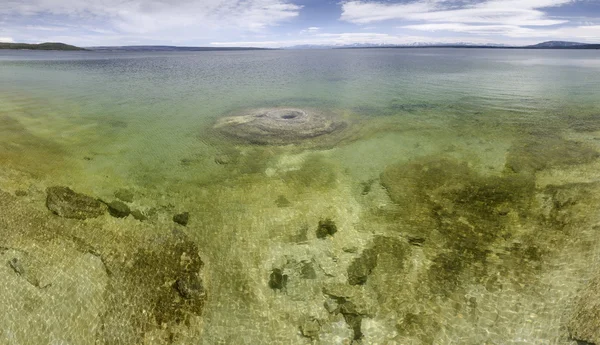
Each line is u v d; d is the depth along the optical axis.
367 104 24.70
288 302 8.04
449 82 35.44
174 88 32.19
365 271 8.73
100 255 9.12
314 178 13.03
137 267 8.82
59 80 36.66
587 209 10.40
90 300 8.05
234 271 8.80
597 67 53.88
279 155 15.13
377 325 7.54
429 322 7.53
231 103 25.34
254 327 7.59
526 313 7.54
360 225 10.33
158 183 12.59
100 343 7.37
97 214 10.69
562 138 16.50
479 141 16.36
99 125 18.98
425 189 12.09
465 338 7.20
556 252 8.96
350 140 16.92
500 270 8.55
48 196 11.49
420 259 9.02
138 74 44.75
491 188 11.94
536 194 11.44
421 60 79.62
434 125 19.05
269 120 20.30
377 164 14.13
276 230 10.12
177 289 8.33
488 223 10.17
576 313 7.41
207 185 12.52
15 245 9.45
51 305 7.94
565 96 26.47
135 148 15.72
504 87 31.45
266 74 46.09
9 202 11.13
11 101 24.30
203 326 7.63
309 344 7.27
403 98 26.69
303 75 44.22
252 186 12.45
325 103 25.22
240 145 16.28
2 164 13.56
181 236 9.86
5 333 7.50
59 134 17.27
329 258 9.14
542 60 77.19
